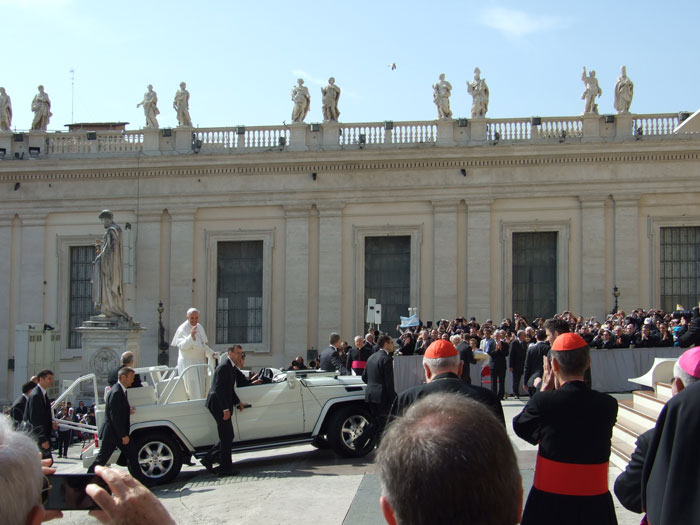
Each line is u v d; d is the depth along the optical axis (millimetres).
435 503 3049
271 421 15867
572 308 38438
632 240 38031
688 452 5527
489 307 38781
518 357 25344
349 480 13992
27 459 3143
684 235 38250
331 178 40219
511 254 39031
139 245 41188
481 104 39562
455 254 39219
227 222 40938
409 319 33438
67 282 41844
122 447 14508
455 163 39281
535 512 7043
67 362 41438
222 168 40781
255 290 41031
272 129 40906
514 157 38719
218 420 15031
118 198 41438
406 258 40062
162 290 41062
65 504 3617
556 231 38844
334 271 39875
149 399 15625
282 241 40625
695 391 5605
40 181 42000
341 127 40562
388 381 15312
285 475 14773
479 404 3320
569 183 38562
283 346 40250
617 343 26125
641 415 14531
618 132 38500
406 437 3168
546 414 7031
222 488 14008
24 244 42031
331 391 16328
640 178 38125
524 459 14523
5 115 43125
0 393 41531
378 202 39906
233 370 15336
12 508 3051
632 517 10680
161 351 40562
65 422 17828
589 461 6961
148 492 3406
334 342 20672
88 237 41594
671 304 38062
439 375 8344
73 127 50156
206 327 40812
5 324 41906
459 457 3072
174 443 15250
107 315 32031
